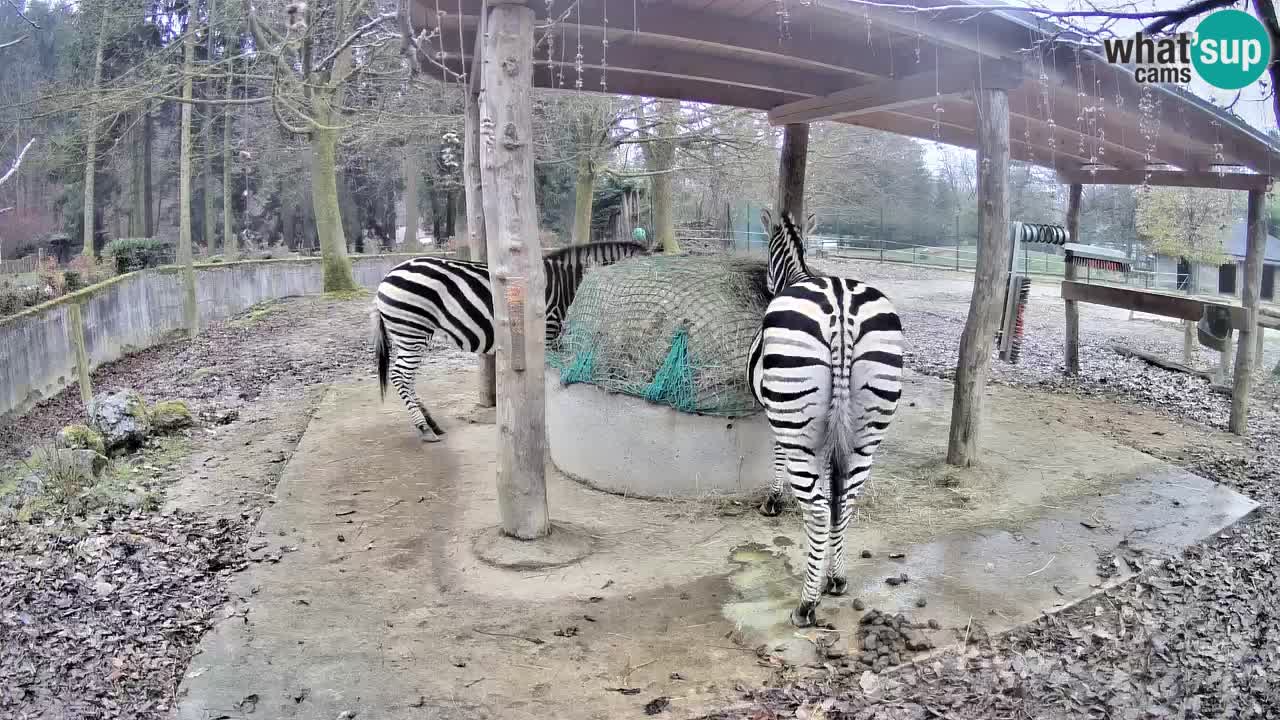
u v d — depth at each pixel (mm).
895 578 4406
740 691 3430
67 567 4566
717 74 6836
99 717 3287
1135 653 3779
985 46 5223
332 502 5621
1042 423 7711
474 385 9094
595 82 7516
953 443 6262
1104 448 6883
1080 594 4293
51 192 28250
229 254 24547
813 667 3613
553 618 4059
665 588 4367
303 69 7133
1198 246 14625
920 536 5035
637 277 5906
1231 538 5086
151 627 3984
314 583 4434
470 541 4969
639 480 5684
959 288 20016
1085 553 4793
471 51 6570
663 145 18734
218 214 32375
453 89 12586
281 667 3611
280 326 13609
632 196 26578
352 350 11406
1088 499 5676
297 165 25781
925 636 3840
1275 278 15062
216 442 7273
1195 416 8422
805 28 5652
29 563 4586
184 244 13578
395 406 8172
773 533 5082
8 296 12609
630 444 5680
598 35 5758
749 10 5195
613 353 5738
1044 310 16578
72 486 5719
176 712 3285
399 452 6695
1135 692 3461
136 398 7242
